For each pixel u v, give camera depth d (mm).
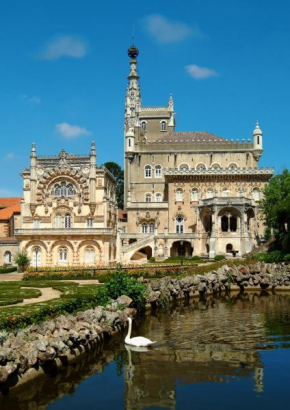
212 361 25250
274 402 19812
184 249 100250
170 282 49719
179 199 105438
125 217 117812
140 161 112562
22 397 21312
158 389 21578
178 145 112250
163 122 133750
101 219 90375
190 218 104750
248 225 96875
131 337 31297
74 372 24406
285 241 74875
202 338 30453
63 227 90875
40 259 89312
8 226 111312
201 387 21609
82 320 28688
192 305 46844
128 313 34938
